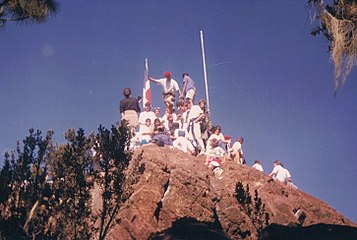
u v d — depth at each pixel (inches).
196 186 601.0
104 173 507.2
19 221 444.8
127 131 507.8
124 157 491.2
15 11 423.5
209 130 758.5
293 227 392.2
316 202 692.1
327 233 375.6
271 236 390.0
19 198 456.4
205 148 748.0
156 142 676.7
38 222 447.5
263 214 589.0
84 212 463.5
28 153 478.0
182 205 584.7
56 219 455.8
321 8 348.2
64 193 466.6
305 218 650.2
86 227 458.3
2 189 454.6
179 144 717.3
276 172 732.0
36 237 443.5
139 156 507.5
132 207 572.7
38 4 423.5
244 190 616.1
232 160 743.7
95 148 491.5
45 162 482.0
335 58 331.9
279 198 651.5
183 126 754.2
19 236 440.1
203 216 583.8
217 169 682.8
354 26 338.6
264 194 652.7
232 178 667.4
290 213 634.2
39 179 470.3
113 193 478.9
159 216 577.0
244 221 594.2
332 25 339.9
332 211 685.3
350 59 331.9
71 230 452.1
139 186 591.5
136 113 695.7
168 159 627.5
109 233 537.3
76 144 488.4
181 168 613.9
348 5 343.3
